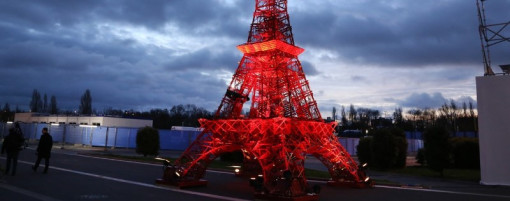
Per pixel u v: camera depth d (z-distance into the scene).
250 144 14.37
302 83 17.17
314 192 13.30
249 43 17.67
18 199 11.34
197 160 15.67
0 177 15.59
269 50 16.84
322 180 19.33
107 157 31.20
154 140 34.47
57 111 106.81
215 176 20.44
